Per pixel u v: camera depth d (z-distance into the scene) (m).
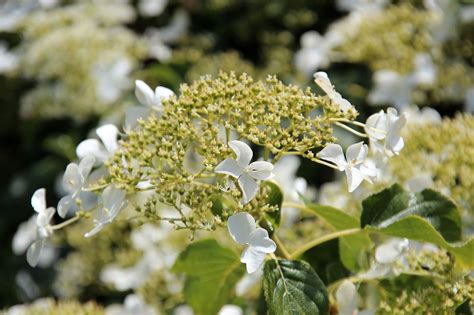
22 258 1.68
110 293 1.36
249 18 1.76
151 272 1.24
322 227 1.09
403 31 1.43
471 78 1.40
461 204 1.04
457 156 1.05
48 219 0.91
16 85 1.84
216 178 0.91
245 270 1.00
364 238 0.98
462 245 0.92
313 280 0.89
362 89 1.52
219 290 1.02
